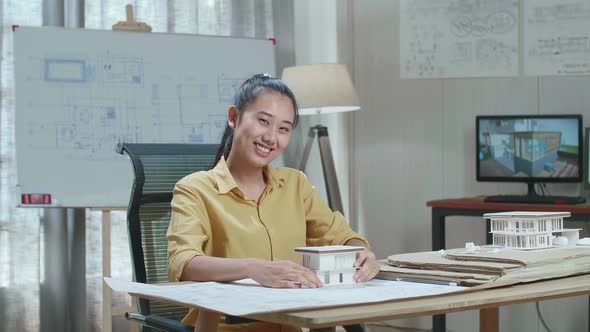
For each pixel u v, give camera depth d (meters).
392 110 4.00
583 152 3.33
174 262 1.47
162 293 1.19
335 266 1.27
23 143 3.17
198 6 3.86
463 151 3.81
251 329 1.60
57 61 3.24
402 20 3.92
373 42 4.04
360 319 0.96
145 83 3.35
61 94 3.23
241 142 1.67
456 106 3.82
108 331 3.10
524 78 3.67
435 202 3.31
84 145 3.23
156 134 3.33
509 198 3.26
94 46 3.30
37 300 3.45
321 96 3.53
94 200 3.20
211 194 1.68
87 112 3.25
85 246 3.57
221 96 3.45
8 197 3.40
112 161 3.24
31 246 3.43
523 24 3.67
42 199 3.16
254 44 3.54
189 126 3.38
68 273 3.55
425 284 1.24
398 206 4.00
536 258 1.27
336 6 4.16
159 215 1.84
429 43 3.87
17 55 3.20
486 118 3.48
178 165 1.90
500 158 3.46
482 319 1.74
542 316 3.60
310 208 1.84
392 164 4.01
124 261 3.62
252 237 1.66
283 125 1.67
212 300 1.10
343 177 4.16
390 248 4.03
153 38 3.38
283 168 1.81
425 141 3.91
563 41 3.60
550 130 3.36
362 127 4.09
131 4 3.55
